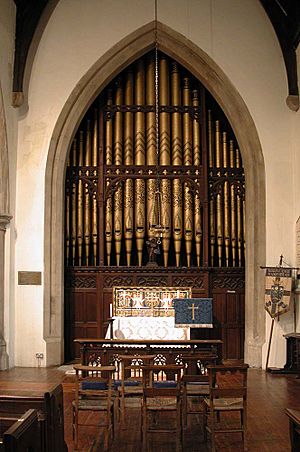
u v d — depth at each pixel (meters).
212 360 8.69
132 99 14.80
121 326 13.31
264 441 7.68
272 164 13.80
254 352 13.53
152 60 14.89
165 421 8.60
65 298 14.37
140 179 14.53
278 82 13.94
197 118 14.77
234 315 14.41
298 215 13.41
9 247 13.40
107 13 13.99
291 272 12.97
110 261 14.84
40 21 13.95
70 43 13.96
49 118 13.85
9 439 4.23
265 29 14.02
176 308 12.82
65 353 14.25
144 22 13.94
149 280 14.33
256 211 13.92
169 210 14.51
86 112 14.55
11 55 13.43
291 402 9.87
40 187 13.73
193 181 14.59
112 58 13.98
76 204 14.56
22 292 13.57
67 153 14.08
